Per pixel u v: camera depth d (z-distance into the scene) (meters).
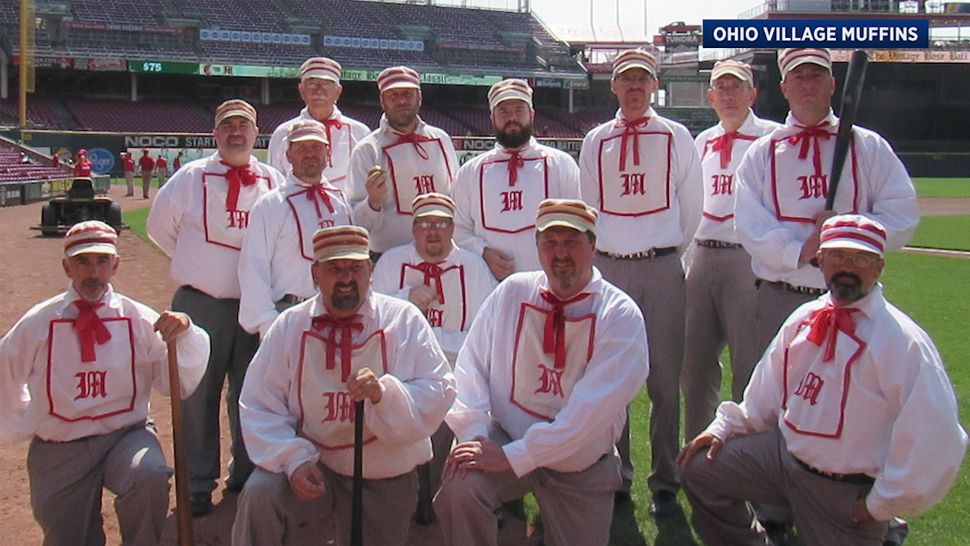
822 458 3.92
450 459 4.04
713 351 5.95
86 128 43.50
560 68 55.28
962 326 10.68
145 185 30.80
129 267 14.66
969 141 49.78
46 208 19.84
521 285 4.28
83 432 4.32
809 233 4.88
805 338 4.03
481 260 5.47
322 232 3.98
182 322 4.28
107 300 4.42
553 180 5.68
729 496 4.29
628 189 5.46
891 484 3.69
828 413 3.89
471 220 5.77
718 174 5.89
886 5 59.72
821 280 4.82
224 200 5.49
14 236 19.19
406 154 5.82
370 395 3.80
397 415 3.89
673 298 5.46
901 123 49.81
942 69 48.97
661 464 5.36
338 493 4.14
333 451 4.05
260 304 5.15
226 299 5.52
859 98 4.77
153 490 4.14
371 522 4.18
